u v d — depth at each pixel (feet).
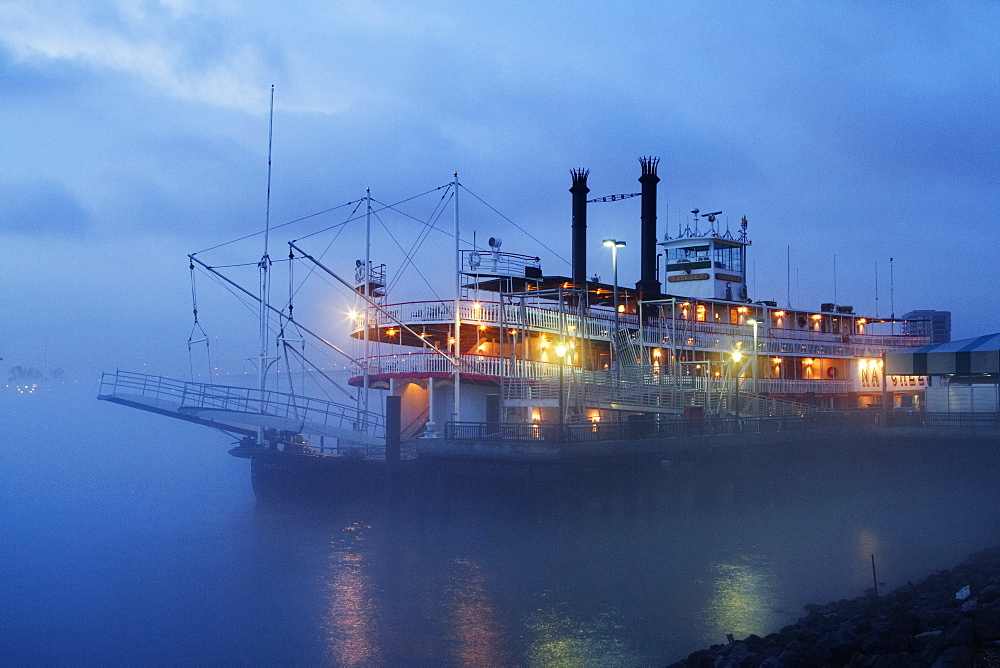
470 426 123.24
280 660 79.25
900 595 75.92
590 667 74.23
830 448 153.99
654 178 204.85
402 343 172.65
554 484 106.32
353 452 143.43
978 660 47.03
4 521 139.74
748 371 197.77
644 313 187.32
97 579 105.70
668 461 129.80
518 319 150.61
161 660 80.18
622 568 103.24
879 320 240.32
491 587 97.25
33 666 78.74
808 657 55.98
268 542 121.80
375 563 108.68
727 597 92.02
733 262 225.15
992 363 158.30
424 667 76.28
